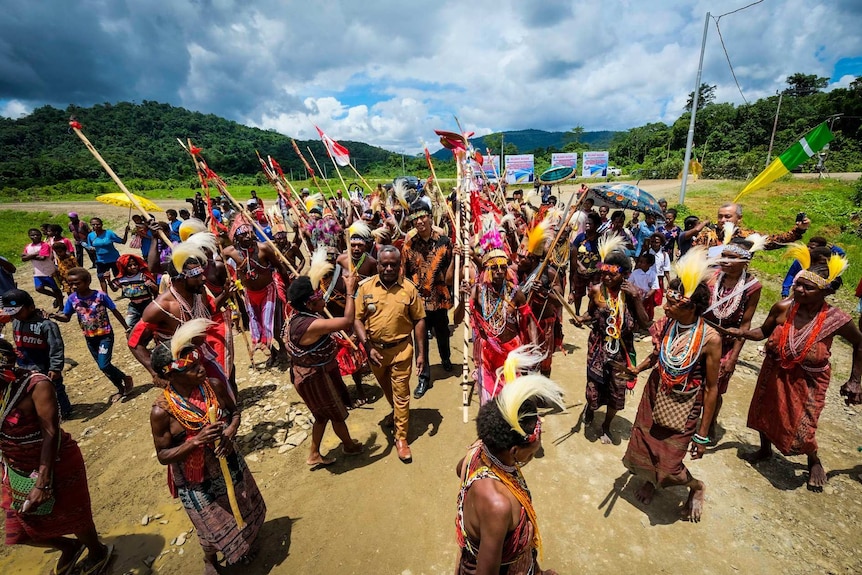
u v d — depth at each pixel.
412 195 9.38
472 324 4.52
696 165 33.41
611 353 4.08
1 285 7.77
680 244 7.48
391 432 4.76
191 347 2.63
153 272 6.91
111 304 5.57
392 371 4.12
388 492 3.91
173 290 4.00
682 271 3.05
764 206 21.52
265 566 3.24
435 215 9.04
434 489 3.92
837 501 3.61
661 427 3.32
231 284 4.64
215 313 4.43
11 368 2.75
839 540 3.25
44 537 3.04
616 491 3.82
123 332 8.05
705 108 60.03
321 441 4.54
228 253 5.97
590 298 4.22
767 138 52.81
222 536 2.93
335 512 3.71
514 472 1.96
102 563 3.31
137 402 5.68
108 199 6.57
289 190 7.15
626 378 4.12
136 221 9.31
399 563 3.23
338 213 9.62
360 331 4.08
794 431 3.64
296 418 5.07
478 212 5.50
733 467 4.04
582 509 3.64
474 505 1.88
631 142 67.06
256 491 3.24
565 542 3.33
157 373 2.61
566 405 5.17
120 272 6.05
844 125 47.84
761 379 3.91
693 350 3.07
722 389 4.14
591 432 4.63
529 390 1.83
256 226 5.51
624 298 4.01
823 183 27.75
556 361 6.32
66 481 3.04
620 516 3.55
